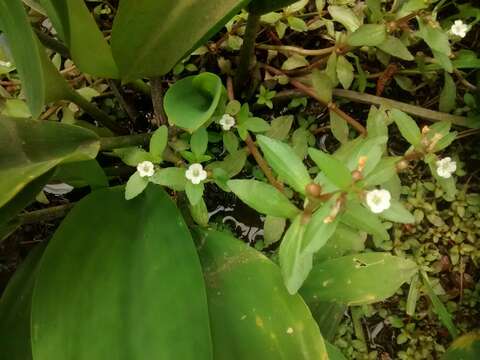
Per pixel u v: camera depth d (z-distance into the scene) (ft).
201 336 0.66
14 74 1.08
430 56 1.09
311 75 1.02
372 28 0.88
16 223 0.87
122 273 0.70
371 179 0.69
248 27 0.88
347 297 0.84
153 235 0.73
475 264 1.02
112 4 1.13
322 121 1.08
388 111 1.02
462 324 1.01
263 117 1.09
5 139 0.64
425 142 0.73
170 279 0.69
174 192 1.01
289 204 0.68
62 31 0.72
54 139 0.68
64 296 0.69
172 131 0.93
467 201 1.03
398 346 1.01
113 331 0.66
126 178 1.06
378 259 0.84
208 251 0.79
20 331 0.76
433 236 1.03
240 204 1.07
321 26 1.09
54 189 1.07
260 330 0.71
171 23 0.72
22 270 0.83
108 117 1.01
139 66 0.77
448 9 1.11
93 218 0.74
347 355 0.99
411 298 0.97
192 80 0.80
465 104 1.06
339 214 0.61
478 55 1.10
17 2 0.54
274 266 0.75
